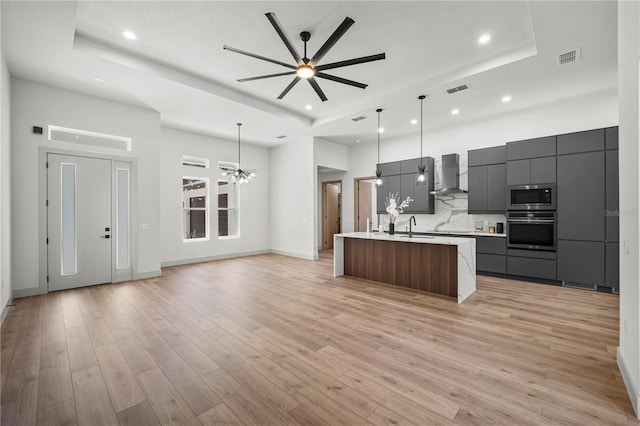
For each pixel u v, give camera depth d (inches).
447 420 66.7
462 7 110.0
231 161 299.4
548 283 186.5
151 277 209.9
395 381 82.1
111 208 193.5
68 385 80.4
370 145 307.9
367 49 138.8
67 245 177.5
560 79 158.9
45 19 108.7
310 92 190.9
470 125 235.1
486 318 129.7
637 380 69.3
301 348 102.2
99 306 146.8
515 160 196.5
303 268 245.0
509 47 137.4
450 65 154.6
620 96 85.2
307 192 292.4
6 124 139.9
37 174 164.6
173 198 258.2
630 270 76.0
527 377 83.6
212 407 71.7
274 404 72.7
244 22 119.4
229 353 98.7
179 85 165.0
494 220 223.9
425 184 250.7
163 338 110.1
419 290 177.0
